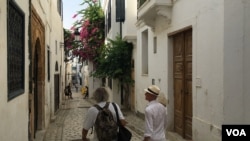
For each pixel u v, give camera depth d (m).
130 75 18.80
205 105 7.86
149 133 5.52
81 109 21.77
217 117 7.17
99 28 28.66
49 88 14.21
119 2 18.73
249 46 6.51
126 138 5.34
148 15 11.80
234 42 6.69
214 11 7.33
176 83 10.58
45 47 12.42
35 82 11.13
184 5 9.29
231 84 6.76
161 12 10.38
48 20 13.73
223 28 6.85
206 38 7.80
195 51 8.49
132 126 13.33
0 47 4.42
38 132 11.42
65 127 13.62
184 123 9.80
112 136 5.13
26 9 7.08
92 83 34.06
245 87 6.59
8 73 5.06
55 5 18.11
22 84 6.61
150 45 13.41
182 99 9.90
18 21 6.18
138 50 16.31
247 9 6.48
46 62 12.85
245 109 6.61
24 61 6.68
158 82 12.05
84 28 28.95
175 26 10.07
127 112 18.06
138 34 16.23
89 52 29.00
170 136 10.17
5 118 4.77
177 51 10.43
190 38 9.29
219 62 7.06
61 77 24.17
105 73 19.08
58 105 20.69
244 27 6.52
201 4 8.08
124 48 18.70
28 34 7.45
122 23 19.03
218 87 7.12
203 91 7.98
